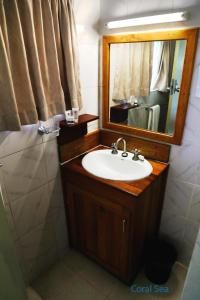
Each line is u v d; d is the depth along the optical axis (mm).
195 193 1624
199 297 709
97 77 1811
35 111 1247
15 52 1114
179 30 1335
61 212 1857
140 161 1670
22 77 1161
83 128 1776
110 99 1831
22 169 1410
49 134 1515
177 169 1646
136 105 1704
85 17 1528
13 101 1116
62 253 2018
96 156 1809
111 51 1689
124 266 1661
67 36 1346
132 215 1396
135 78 1642
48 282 1788
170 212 1821
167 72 1470
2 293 875
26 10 1093
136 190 1361
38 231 1685
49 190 1667
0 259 845
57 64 1321
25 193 1481
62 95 1397
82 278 1816
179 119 1500
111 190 1435
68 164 1684
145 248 1820
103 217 1601
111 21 1589
